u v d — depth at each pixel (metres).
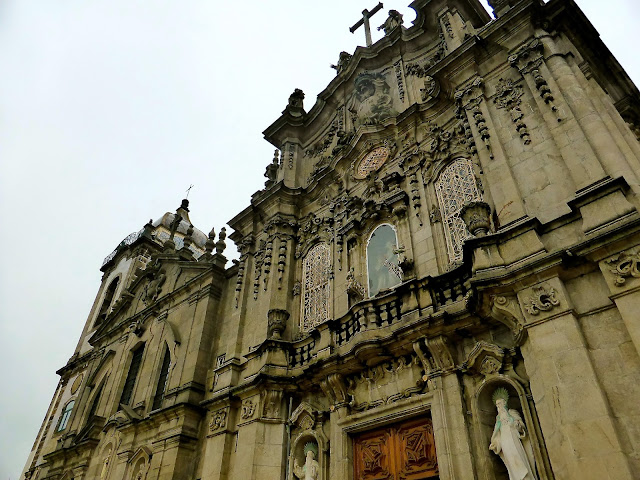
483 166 11.24
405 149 15.12
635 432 6.79
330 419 12.20
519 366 9.35
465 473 8.99
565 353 7.78
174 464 14.86
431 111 15.02
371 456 10.98
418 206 13.61
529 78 11.42
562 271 8.48
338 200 16.47
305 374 12.80
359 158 16.61
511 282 8.84
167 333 19.95
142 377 19.84
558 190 9.64
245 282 17.55
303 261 16.80
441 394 10.07
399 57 18.19
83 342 29.84
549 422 7.75
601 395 7.16
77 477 19.38
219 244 21.17
